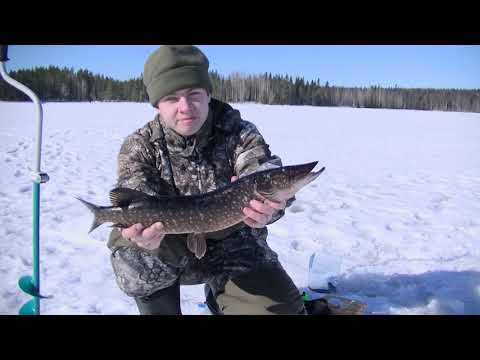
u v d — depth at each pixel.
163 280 1.22
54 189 3.14
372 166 4.64
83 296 1.55
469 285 1.64
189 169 1.27
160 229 1.12
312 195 3.16
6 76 1.21
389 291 1.63
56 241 2.06
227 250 1.26
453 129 10.56
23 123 8.67
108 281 1.67
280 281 1.24
